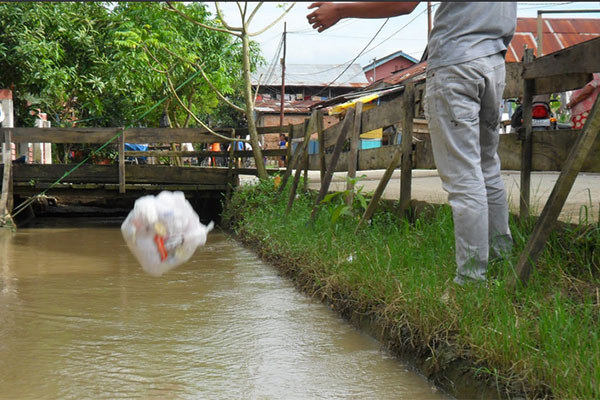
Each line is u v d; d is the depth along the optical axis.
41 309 4.35
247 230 7.84
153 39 13.38
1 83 12.86
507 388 2.42
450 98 3.25
